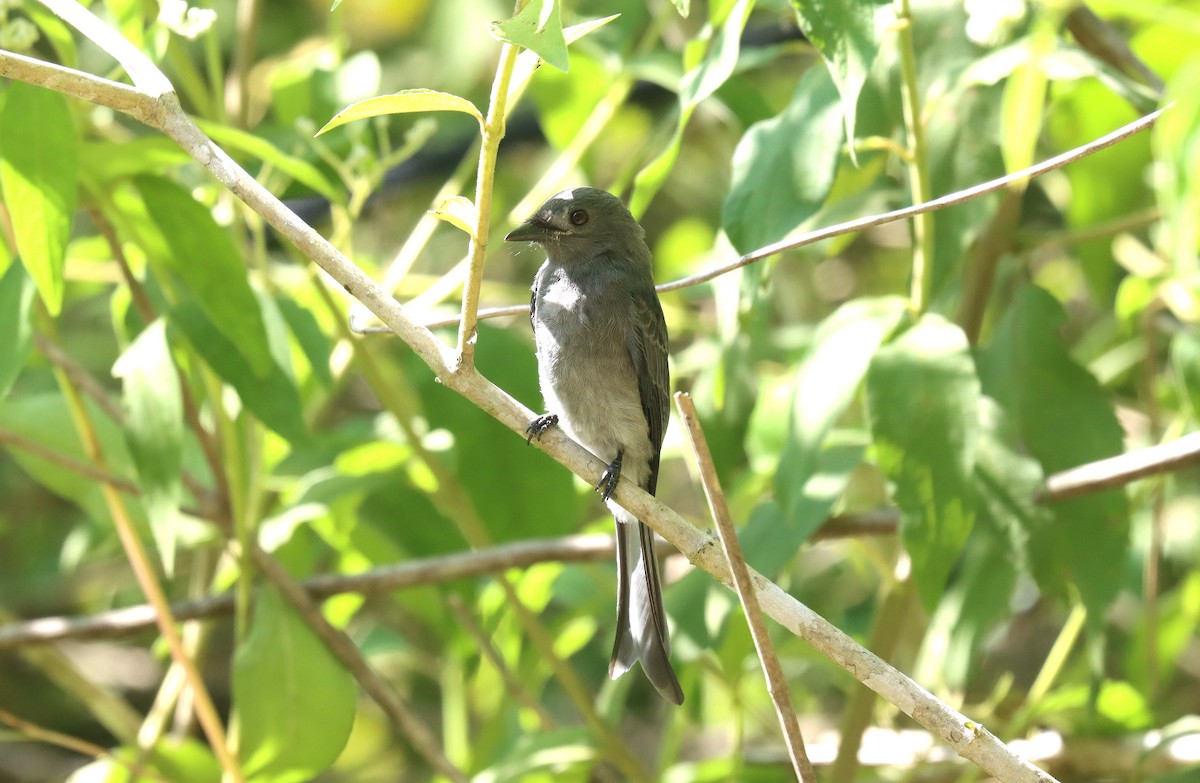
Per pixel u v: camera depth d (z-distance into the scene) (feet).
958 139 30.78
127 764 32.89
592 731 34.17
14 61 20.54
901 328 29.30
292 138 35.76
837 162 27.04
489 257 51.80
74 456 35.76
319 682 31.81
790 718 19.35
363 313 31.76
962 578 34.83
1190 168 20.49
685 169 53.36
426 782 51.55
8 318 29.12
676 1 19.47
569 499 34.99
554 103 40.93
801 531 29.73
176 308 30.73
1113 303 44.21
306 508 34.17
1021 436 31.17
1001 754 21.02
